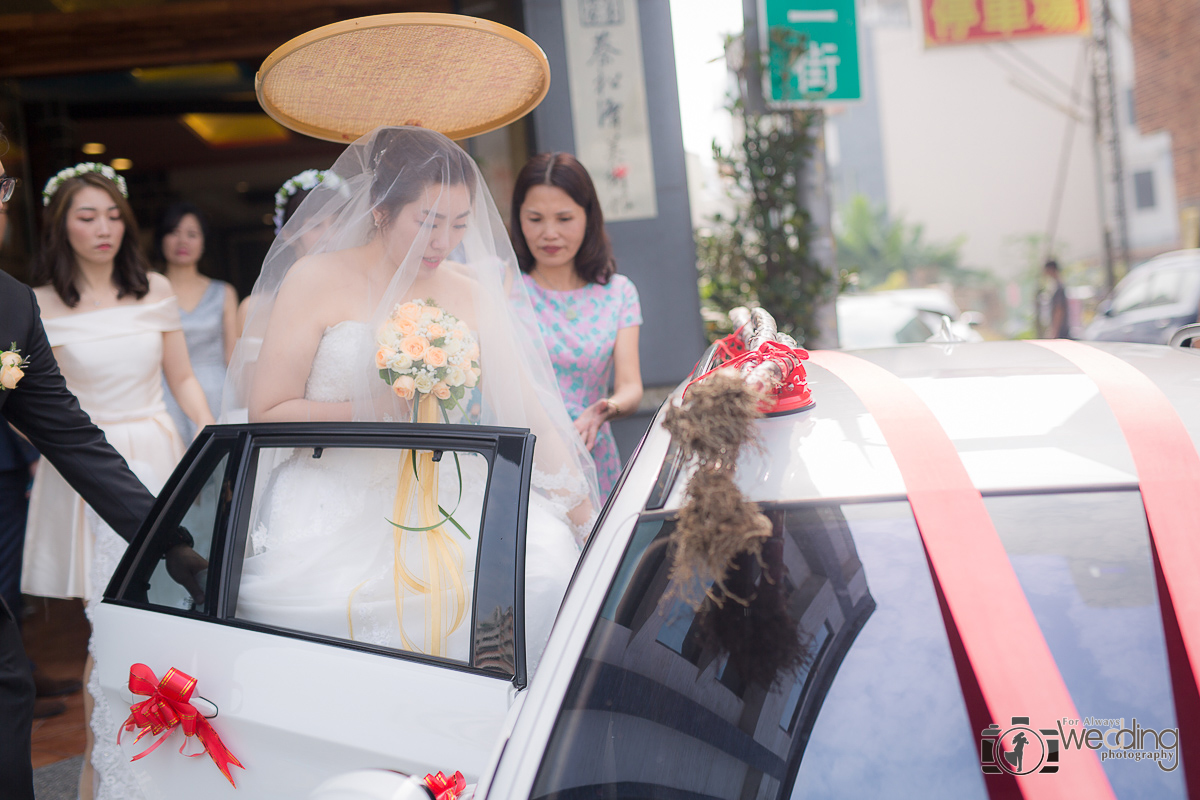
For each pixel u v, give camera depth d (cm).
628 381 296
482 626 146
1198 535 119
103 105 702
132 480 213
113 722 186
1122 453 129
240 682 165
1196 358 156
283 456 183
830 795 112
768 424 142
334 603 169
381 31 185
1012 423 136
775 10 525
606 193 483
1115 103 2209
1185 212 2644
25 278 669
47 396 204
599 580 129
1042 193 4097
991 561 119
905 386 150
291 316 197
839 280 542
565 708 120
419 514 168
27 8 564
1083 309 2298
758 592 125
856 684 118
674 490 134
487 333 210
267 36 605
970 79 4100
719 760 116
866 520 126
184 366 321
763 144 524
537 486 212
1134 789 109
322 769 155
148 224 897
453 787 130
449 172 198
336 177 205
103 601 193
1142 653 115
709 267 543
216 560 178
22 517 329
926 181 4225
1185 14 2511
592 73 479
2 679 183
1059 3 1154
